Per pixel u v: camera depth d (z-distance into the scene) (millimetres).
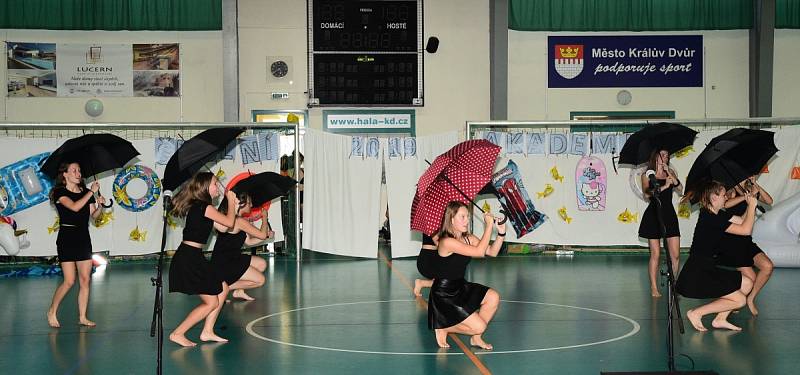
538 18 15609
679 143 9383
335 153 13070
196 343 6645
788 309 8055
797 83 16078
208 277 6551
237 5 15438
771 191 12797
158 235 12711
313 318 7781
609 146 13320
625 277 10711
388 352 6215
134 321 7746
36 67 15242
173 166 6621
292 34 15562
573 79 16047
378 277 10961
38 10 14914
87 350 6418
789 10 15758
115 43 15383
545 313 7922
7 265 12883
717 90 16094
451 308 6234
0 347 6570
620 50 16016
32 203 12305
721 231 6836
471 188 6285
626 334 6820
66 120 15320
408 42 15289
